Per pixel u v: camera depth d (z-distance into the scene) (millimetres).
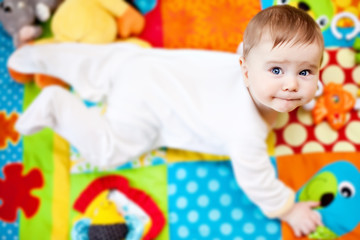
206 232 1029
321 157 1032
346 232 979
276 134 1048
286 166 1035
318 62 588
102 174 1090
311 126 1045
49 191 1083
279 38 573
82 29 1082
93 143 979
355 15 1051
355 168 1009
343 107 1026
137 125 990
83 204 1061
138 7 1178
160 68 990
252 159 898
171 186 1067
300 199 1017
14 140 1113
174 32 1157
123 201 1062
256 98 687
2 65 1167
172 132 1024
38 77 1101
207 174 1065
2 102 1139
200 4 1145
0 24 1186
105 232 996
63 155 1106
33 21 1159
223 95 915
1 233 1056
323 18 1030
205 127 942
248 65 634
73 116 962
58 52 1051
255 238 1013
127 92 999
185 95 956
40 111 953
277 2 864
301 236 997
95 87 1072
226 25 1054
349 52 1060
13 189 1083
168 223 1046
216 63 949
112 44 1074
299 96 605
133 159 1058
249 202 1040
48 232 1058
